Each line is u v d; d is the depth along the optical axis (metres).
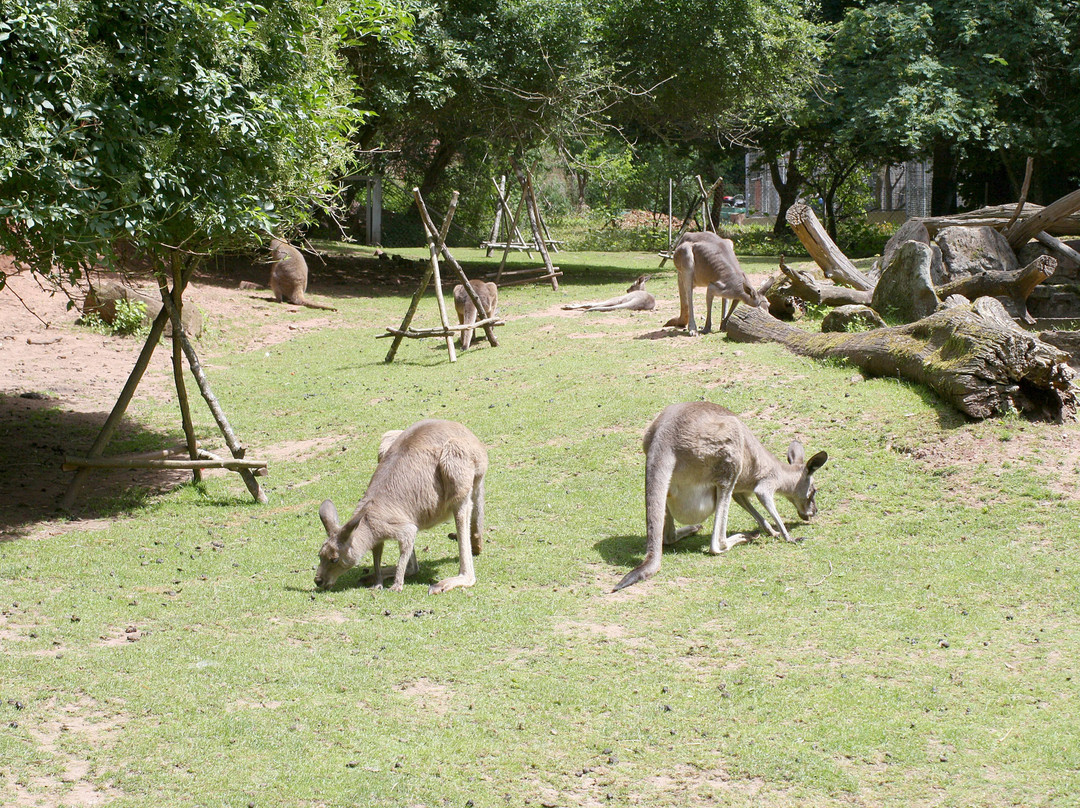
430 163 38.78
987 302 10.44
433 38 21.05
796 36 26.03
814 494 8.02
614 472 9.36
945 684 5.33
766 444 9.26
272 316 19.67
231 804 4.34
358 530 6.85
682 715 5.09
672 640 6.01
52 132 7.98
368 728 4.98
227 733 4.93
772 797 4.39
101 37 8.70
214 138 9.02
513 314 19.47
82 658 5.80
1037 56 28.20
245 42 9.27
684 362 12.46
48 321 17.23
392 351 15.43
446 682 5.51
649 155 44.78
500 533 8.13
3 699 5.27
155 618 6.49
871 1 30.97
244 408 13.20
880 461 8.74
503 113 23.61
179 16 8.76
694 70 24.84
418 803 4.37
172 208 8.93
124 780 4.52
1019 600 6.39
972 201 36.38
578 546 7.74
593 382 12.23
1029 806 4.26
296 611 6.56
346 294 23.28
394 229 39.38
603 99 24.52
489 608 6.55
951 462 8.52
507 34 22.19
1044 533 7.30
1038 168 30.84
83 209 8.14
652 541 7.07
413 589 6.93
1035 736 4.78
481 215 42.09
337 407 12.81
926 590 6.61
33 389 13.98
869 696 5.21
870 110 26.84
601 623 6.30
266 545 8.14
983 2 26.80
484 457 7.30
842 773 4.54
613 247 40.09
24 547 8.10
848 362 11.05
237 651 5.90
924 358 9.79
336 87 10.98
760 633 6.06
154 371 15.50
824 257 15.83
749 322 13.36
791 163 38.44
